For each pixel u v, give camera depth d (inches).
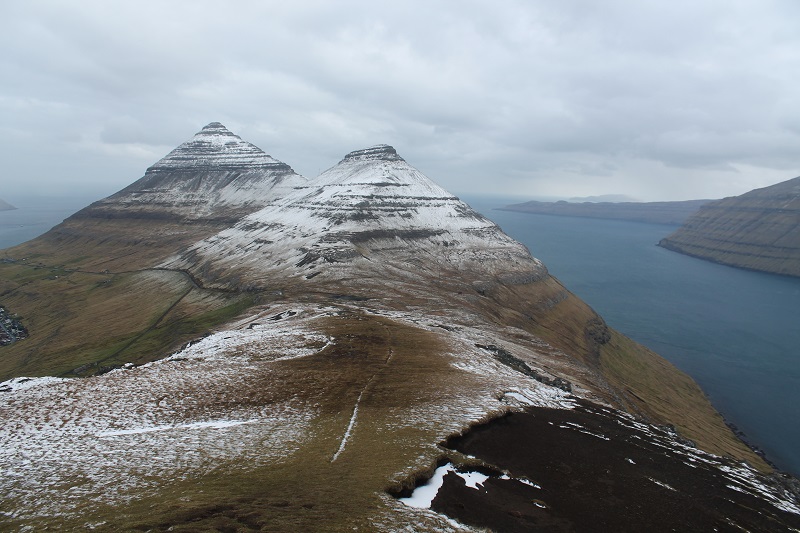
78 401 1440.7
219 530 678.5
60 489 881.5
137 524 701.9
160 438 1162.0
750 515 1045.2
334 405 1406.3
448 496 875.4
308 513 745.6
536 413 1449.3
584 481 1040.8
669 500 1022.4
